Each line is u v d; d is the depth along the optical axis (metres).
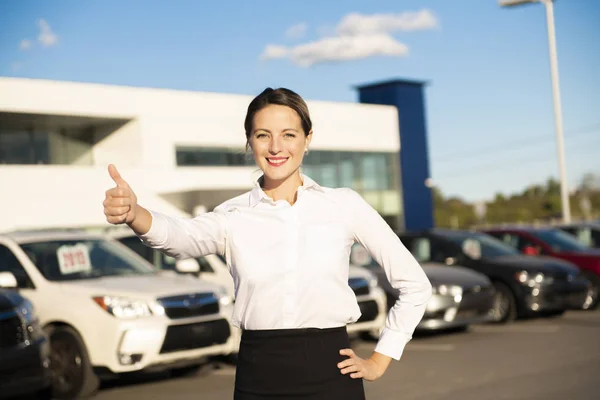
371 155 39.56
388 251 3.15
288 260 2.99
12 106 27.80
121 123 31.66
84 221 28.55
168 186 31.44
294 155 3.08
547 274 14.40
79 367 8.62
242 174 33.75
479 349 11.28
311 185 3.08
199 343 8.92
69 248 9.62
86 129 32.44
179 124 32.25
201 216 3.07
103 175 29.34
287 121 3.06
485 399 7.79
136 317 8.53
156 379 9.78
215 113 33.28
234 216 3.06
